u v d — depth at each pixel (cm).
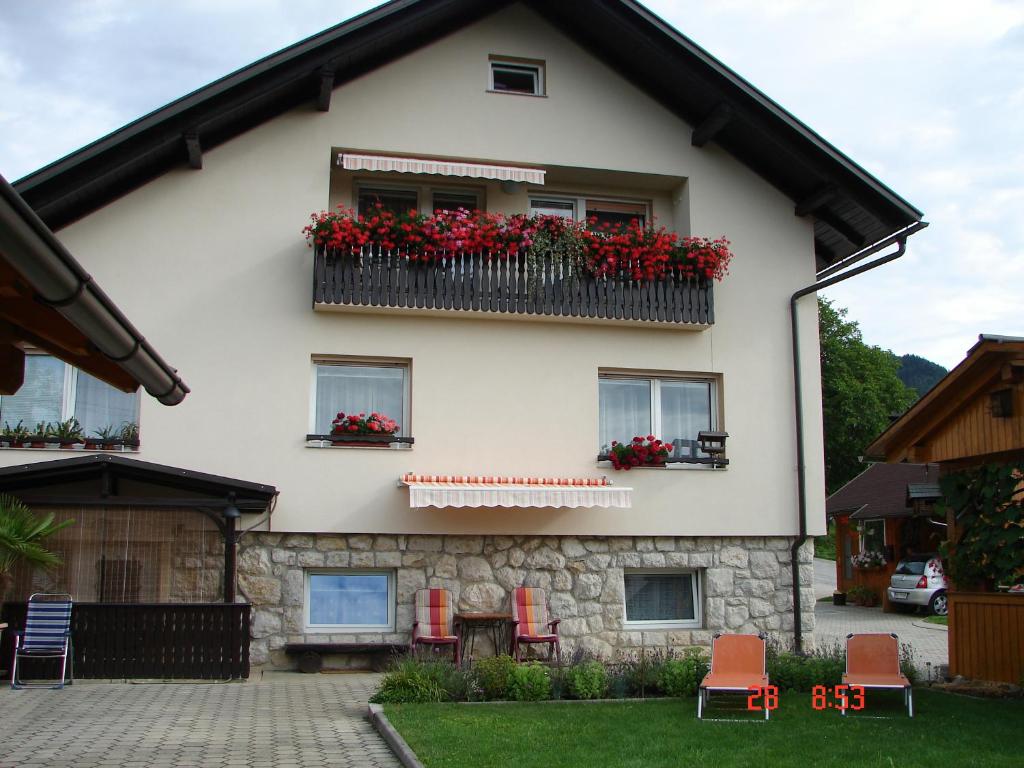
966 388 1262
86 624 1284
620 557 1544
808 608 1598
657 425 1617
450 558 1484
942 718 1030
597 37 1634
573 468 1549
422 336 1522
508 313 1518
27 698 1154
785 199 1694
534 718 1012
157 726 996
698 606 1584
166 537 1352
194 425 1430
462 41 1602
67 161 1310
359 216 1573
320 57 1423
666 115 1664
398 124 1554
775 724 995
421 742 887
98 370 840
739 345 1639
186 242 1459
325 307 1467
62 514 1319
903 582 2741
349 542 1461
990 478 1247
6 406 1397
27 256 515
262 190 1490
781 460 1627
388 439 1474
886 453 1404
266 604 1422
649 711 1064
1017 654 1226
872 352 5044
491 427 1527
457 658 1373
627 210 1723
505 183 1619
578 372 1570
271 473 1441
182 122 1369
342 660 1417
